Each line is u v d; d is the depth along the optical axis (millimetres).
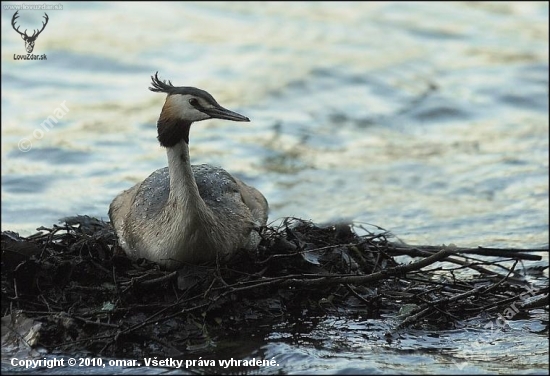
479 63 23766
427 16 27156
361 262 11211
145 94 20547
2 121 18609
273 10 26812
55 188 15641
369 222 14930
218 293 10125
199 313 10023
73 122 18766
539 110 20953
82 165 16656
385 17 26906
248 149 17938
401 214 15242
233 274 10438
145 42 23359
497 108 21094
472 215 15219
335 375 9047
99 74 21578
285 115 20031
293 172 16953
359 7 27516
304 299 10688
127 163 16891
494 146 18844
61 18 24297
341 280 10344
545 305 10789
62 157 16922
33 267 10164
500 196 16172
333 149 18406
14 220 14391
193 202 10203
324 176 16703
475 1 28172
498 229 14617
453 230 14539
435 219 15031
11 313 9820
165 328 9836
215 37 24266
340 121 19750
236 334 10031
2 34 22797
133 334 9664
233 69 22109
